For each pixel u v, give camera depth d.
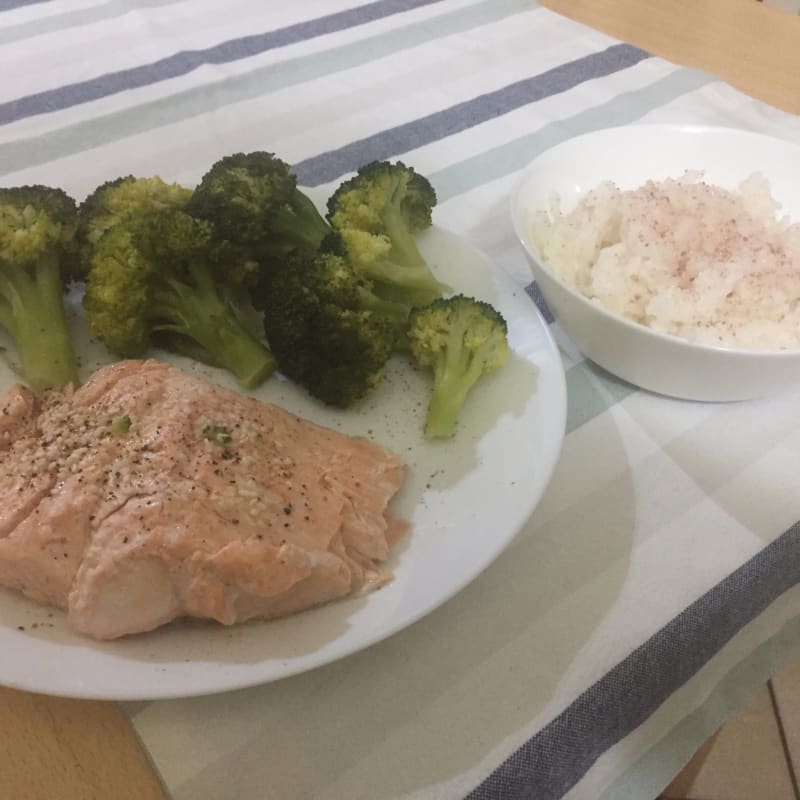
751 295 0.31
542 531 0.28
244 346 0.31
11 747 0.22
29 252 0.31
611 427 0.31
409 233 0.35
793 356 0.28
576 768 0.23
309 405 0.30
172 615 0.23
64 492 0.24
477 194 0.41
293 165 0.42
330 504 0.25
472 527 0.26
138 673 0.22
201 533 0.23
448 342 0.30
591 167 0.37
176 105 0.45
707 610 0.26
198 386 0.27
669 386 0.31
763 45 0.53
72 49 0.48
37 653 0.22
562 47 0.52
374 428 0.30
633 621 0.26
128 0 0.52
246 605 0.23
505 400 0.30
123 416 0.26
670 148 0.38
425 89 0.48
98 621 0.23
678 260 0.32
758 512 0.29
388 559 0.25
